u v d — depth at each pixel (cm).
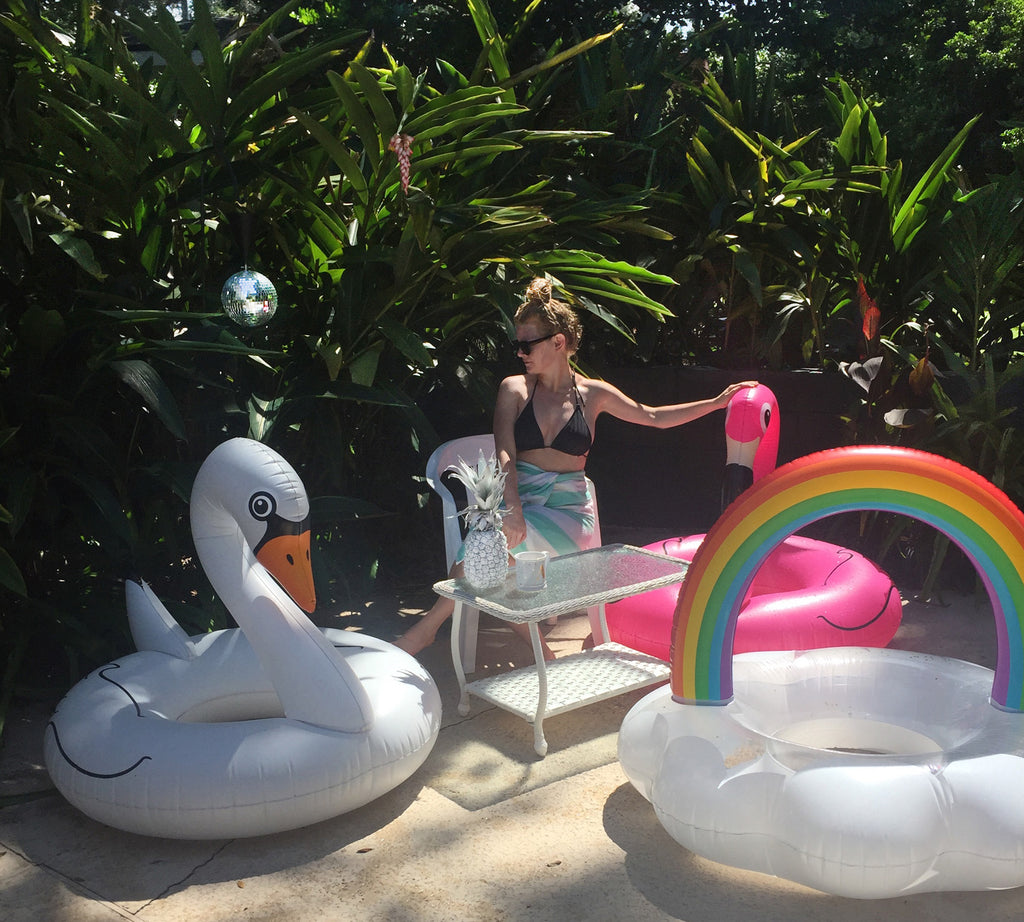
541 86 543
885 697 294
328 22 1084
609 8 1173
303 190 417
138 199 408
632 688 340
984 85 1573
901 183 573
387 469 510
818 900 241
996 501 246
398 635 426
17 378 362
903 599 469
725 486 385
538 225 434
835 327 619
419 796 296
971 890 240
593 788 298
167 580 430
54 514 368
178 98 420
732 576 254
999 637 263
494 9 1031
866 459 246
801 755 244
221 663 312
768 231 575
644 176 616
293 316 442
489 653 410
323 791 266
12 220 369
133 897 248
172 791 257
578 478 393
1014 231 514
